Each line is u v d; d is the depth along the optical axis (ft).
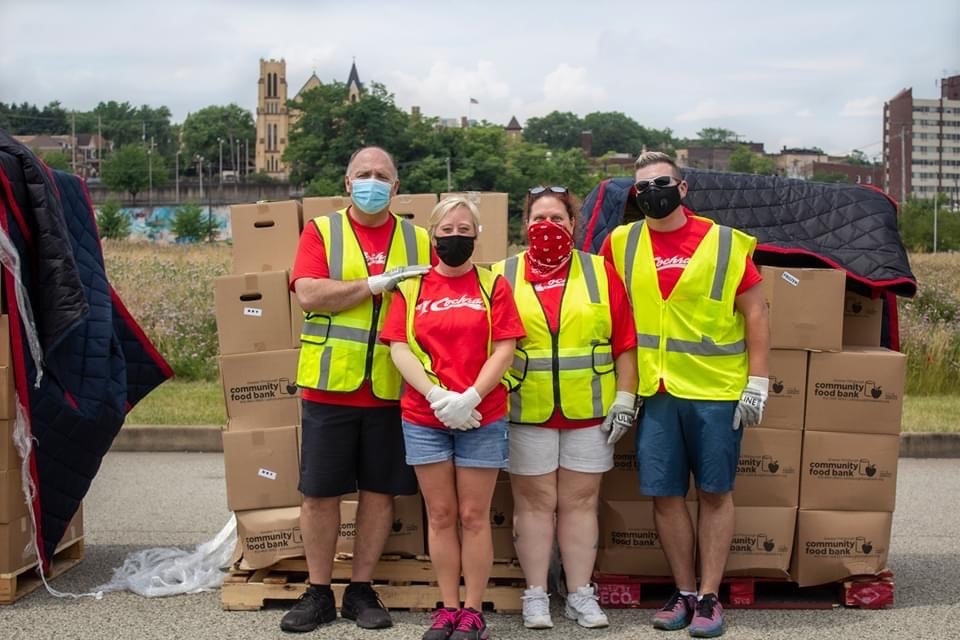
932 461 34.27
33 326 17.37
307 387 16.17
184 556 20.39
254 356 17.78
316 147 315.37
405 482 16.52
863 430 17.54
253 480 17.57
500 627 16.58
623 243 16.90
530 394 16.33
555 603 17.81
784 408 17.53
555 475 16.61
